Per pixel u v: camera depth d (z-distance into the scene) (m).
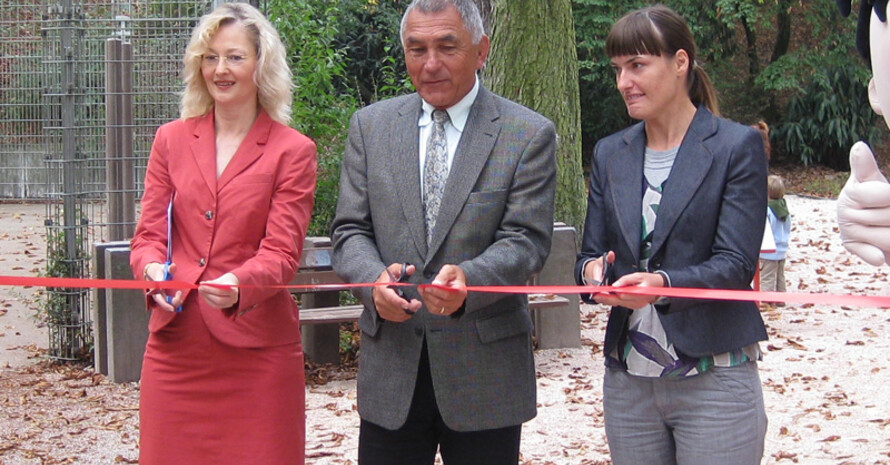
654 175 3.29
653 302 3.05
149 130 7.98
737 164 3.16
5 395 6.76
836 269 12.73
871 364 7.88
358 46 18.41
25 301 9.03
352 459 5.61
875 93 2.27
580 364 7.71
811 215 17.88
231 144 3.64
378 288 3.22
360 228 3.59
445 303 3.17
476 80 3.55
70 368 7.45
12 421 6.23
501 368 3.49
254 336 3.52
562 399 6.82
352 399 6.77
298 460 3.66
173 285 3.33
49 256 7.68
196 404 3.54
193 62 3.61
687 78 3.30
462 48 3.40
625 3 22.08
